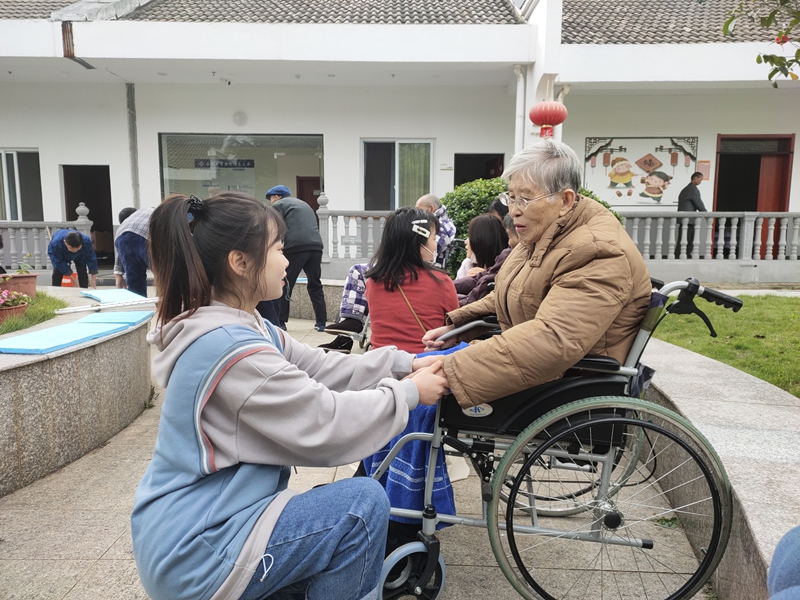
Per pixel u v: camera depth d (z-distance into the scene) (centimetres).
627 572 205
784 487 183
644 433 215
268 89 1177
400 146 1204
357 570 131
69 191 1238
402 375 174
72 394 295
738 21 1078
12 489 261
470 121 1184
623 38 1023
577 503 184
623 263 168
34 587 195
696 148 1165
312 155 1218
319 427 129
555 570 206
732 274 998
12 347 277
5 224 1015
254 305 143
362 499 131
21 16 1077
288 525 126
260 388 125
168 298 131
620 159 1171
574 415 171
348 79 1127
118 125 1178
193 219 137
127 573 203
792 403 272
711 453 165
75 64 1033
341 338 417
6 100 1168
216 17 1075
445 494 185
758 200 1203
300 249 587
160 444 131
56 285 775
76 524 235
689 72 992
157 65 1038
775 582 110
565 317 160
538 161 179
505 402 173
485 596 193
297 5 1161
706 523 203
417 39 995
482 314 230
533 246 191
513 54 990
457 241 491
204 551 121
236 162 1212
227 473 129
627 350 181
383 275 247
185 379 125
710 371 333
